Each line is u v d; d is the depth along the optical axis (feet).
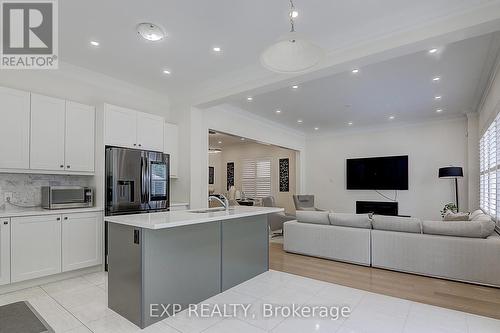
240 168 33.71
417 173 22.71
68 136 11.72
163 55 11.46
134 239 7.73
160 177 13.85
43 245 10.32
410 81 13.93
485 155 16.16
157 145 14.57
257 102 17.76
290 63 7.34
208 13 8.62
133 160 12.73
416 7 8.30
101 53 11.21
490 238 10.83
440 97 16.46
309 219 15.23
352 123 23.81
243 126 20.24
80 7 8.24
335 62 10.07
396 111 19.79
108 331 7.21
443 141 21.72
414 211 22.74
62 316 7.98
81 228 11.42
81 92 12.86
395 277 11.51
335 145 27.27
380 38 9.23
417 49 9.02
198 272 9.11
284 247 15.90
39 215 10.22
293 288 10.27
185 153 15.66
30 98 10.68
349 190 26.22
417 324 7.58
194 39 10.19
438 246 11.35
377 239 12.76
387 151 24.27
